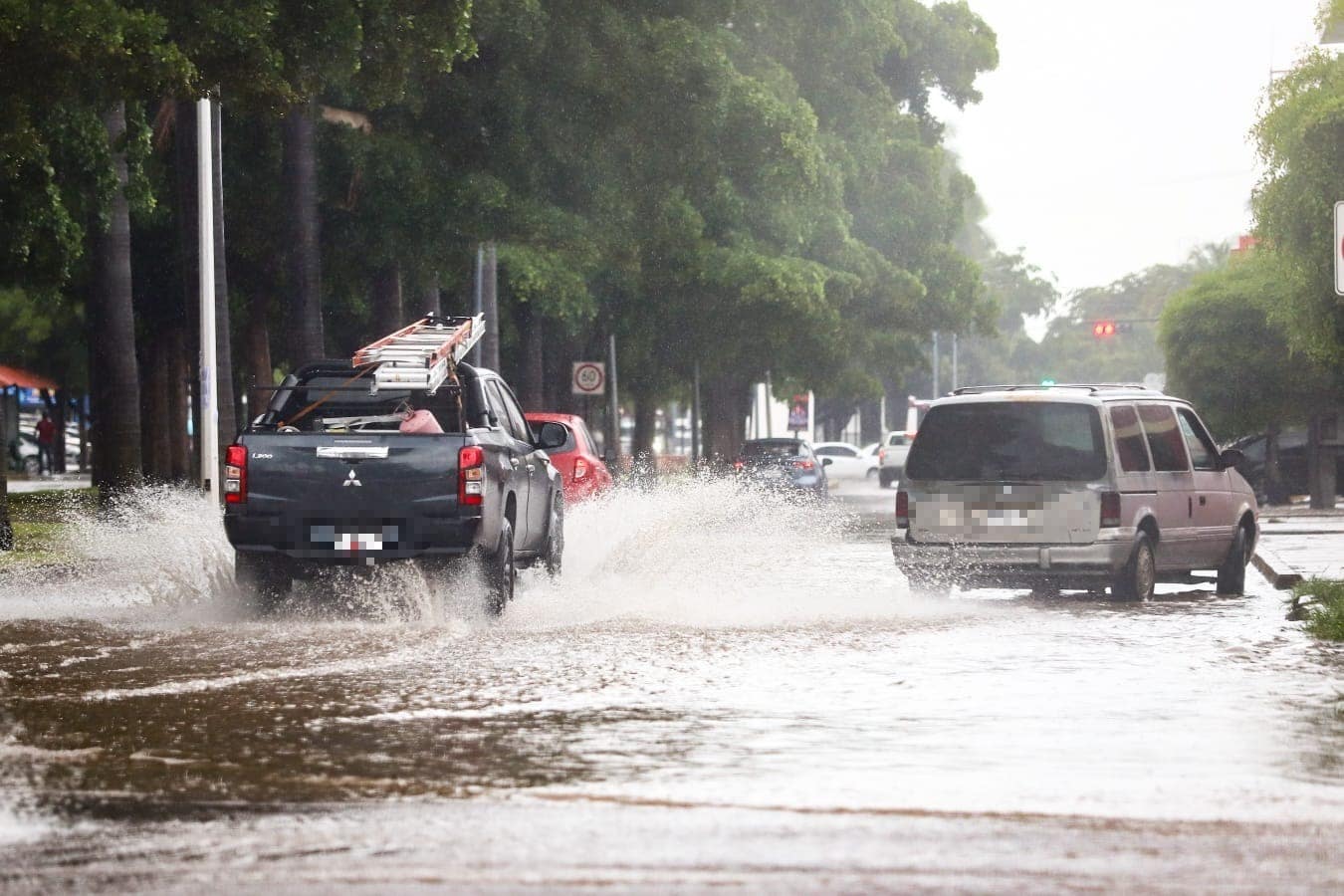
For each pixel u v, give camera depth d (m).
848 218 102.19
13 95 38.38
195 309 62.97
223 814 15.60
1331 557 48.88
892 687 23.44
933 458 36.84
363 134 63.31
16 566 45.03
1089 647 28.03
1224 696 22.72
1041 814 15.55
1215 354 88.38
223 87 40.50
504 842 14.49
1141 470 37.00
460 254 64.12
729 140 66.94
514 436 37.12
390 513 31.81
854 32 102.12
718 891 12.92
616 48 62.50
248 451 32.06
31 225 54.75
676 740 19.39
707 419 125.94
